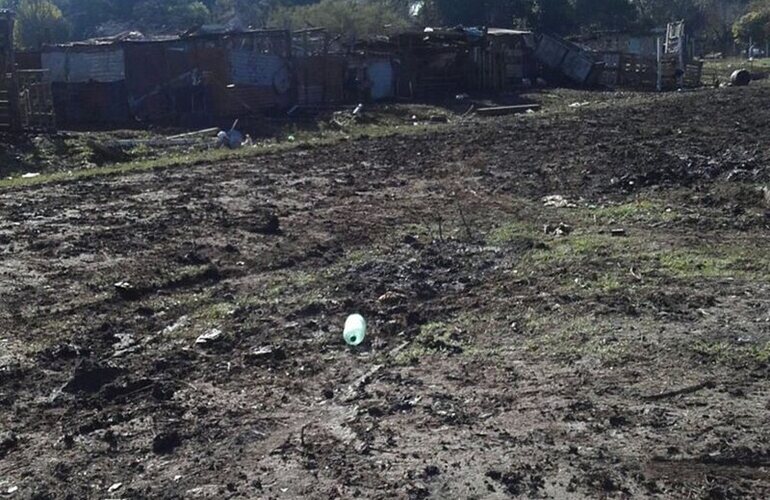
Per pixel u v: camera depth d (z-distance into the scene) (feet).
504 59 146.72
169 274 32.22
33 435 19.54
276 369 23.15
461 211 43.01
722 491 16.40
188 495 16.76
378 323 26.66
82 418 20.35
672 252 33.88
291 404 20.90
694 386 21.13
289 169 57.57
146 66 104.68
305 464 17.84
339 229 39.50
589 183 49.11
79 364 23.61
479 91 139.95
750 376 21.65
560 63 156.66
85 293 30.09
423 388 21.58
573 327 25.53
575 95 132.77
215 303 29.09
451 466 17.57
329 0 210.38
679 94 115.55
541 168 54.54
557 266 32.37
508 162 57.57
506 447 18.31
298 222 41.04
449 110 113.80
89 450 18.76
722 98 98.12
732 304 27.27
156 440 18.90
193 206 45.03
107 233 38.68
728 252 33.78
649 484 16.70
